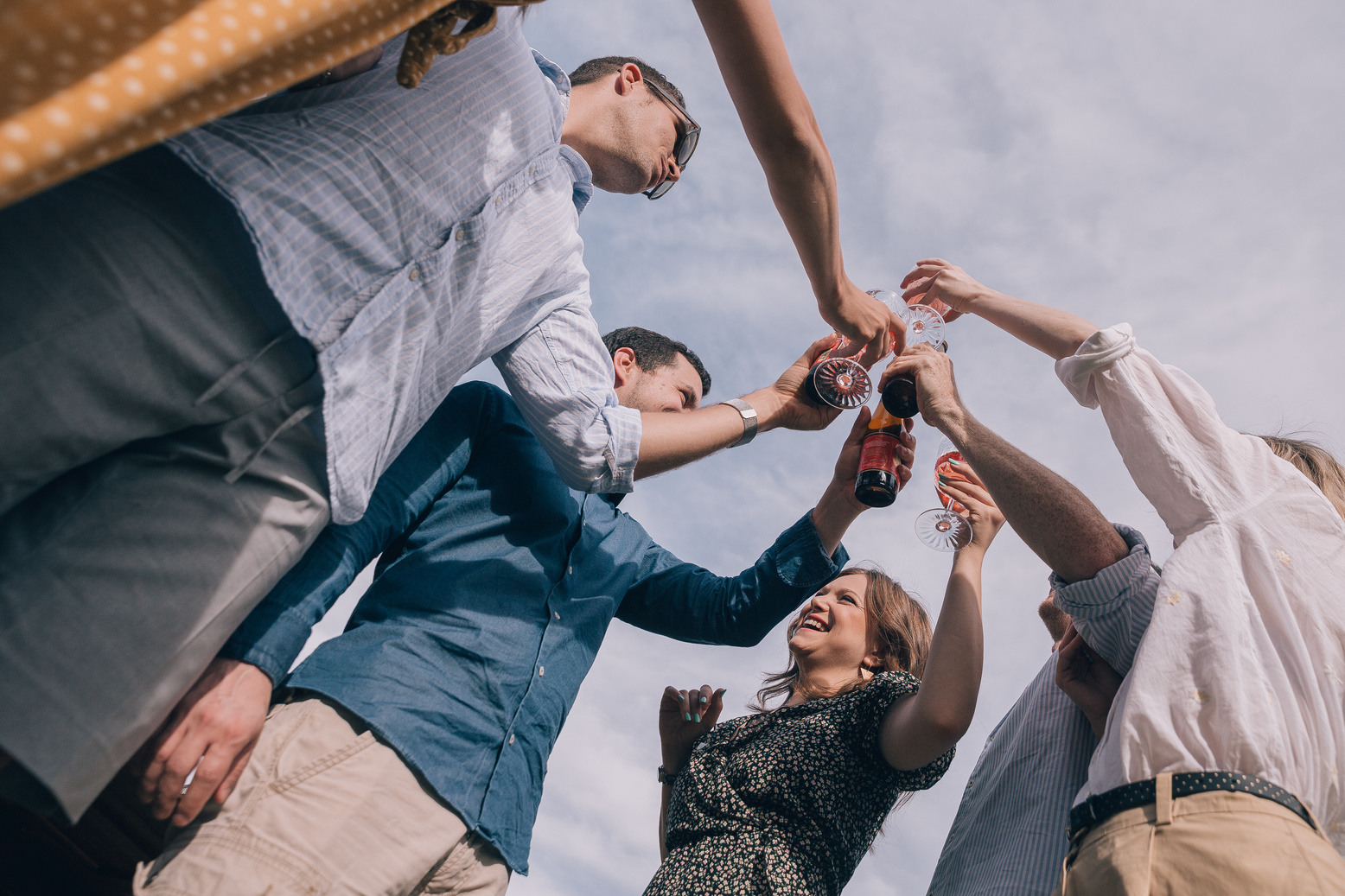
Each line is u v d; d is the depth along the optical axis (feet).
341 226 3.60
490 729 5.21
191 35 2.23
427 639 5.28
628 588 7.19
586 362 5.83
